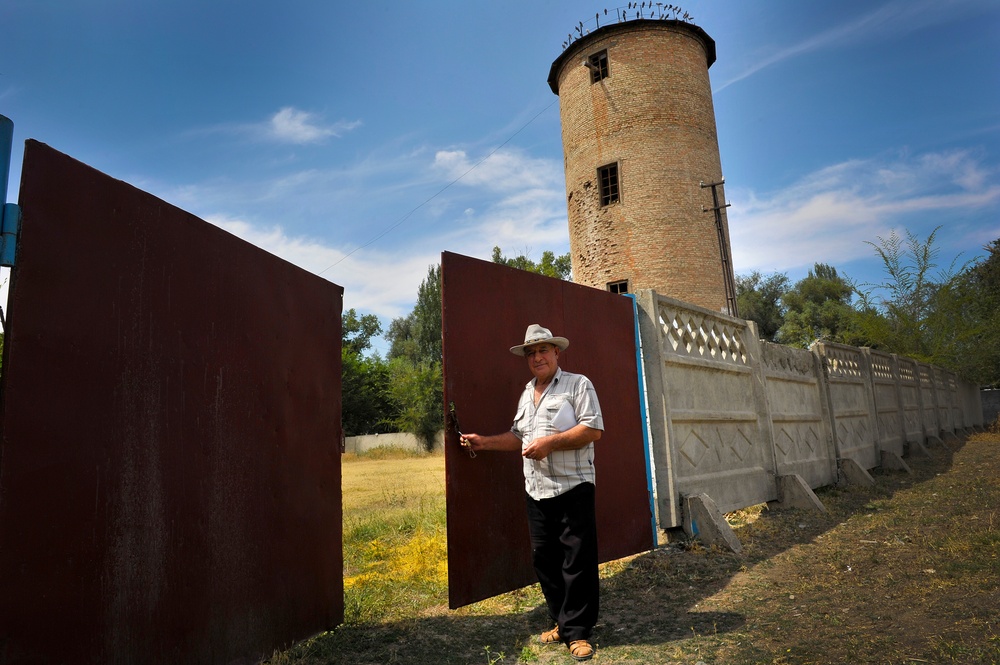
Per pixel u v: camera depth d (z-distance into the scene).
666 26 23.19
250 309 3.44
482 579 4.22
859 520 7.07
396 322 77.31
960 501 7.84
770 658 3.29
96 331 2.48
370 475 18.75
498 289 4.68
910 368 16.42
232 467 3.19
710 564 5.39
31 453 2.18
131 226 2.70
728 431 7.41
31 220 2.28
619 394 5.87
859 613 3.93
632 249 22.22
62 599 2.24
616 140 22.92
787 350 9.37
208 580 2.96
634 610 4.35
